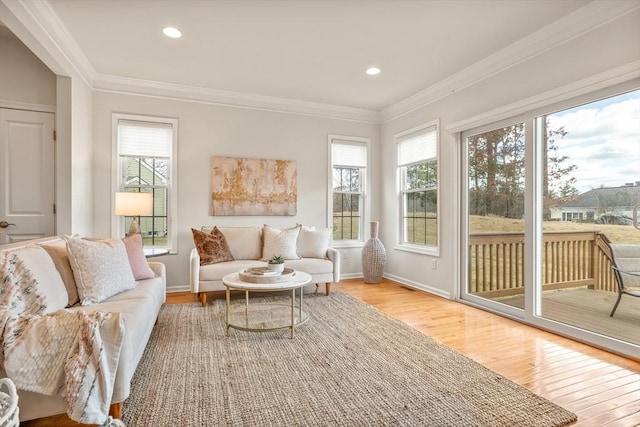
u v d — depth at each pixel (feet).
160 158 14.01
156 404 5.90
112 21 9.21
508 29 9.53
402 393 6.32
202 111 14.52
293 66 12.14
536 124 10.16
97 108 12.99
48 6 8.45
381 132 17.90
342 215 17.47
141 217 13.94
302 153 16.31
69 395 4.42
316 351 8.20
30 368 4.49
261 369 7.24
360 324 10.18
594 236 8.90
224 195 14.82
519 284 10.89
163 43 10.47
